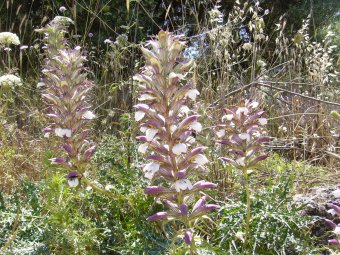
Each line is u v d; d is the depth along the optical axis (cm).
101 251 295
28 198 317
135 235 297
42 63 608
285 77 693
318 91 646
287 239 295
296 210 296
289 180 321
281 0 1273
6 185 397
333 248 297
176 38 234
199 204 238
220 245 279
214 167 382
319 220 328
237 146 280
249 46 570
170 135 238
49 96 320
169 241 281
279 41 643
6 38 527
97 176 372
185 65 237
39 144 477
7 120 535
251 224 300
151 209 312
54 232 287
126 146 386
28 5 992
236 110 287
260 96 591
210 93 549
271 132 584
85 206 333
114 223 311
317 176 450
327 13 1295
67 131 314
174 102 239
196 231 324
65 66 324
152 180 245
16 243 288
